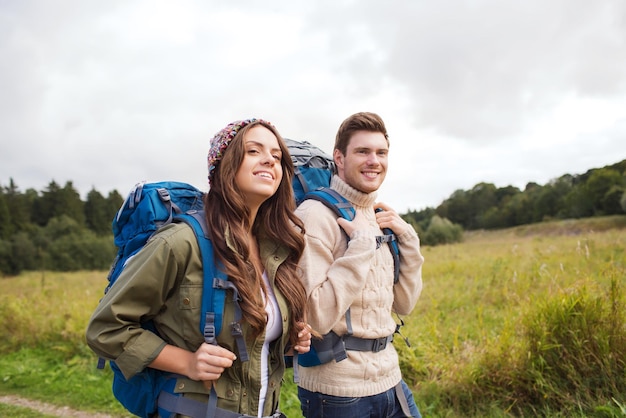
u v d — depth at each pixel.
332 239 2.27
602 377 3.81
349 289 2.09
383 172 2.47
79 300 9.93
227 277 1.65
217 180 1.78
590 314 4.00
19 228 63.59
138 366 1.56
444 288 8.59
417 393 4.54
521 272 8.34
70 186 80.81
